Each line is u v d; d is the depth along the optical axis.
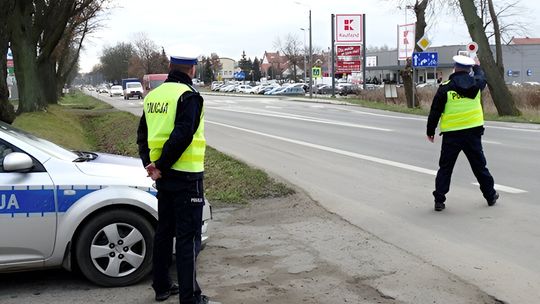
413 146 14.06
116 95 88.12
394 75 95.06
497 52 26.23
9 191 4.63
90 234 4.84
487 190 7.46
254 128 20.89
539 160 11.29
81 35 58.44
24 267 4.75
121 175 5.03
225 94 80.38
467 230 6.43
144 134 4.41
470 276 4.96
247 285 4.95
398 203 7.89
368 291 4.71
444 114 7.20
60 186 4.75
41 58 29.66
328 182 9.59
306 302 4.53
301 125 21.67
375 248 5.86
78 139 20.19
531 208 7.35
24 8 24.69
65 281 5.13
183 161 4.16
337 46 54.44
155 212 4.94
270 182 9.12
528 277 4.91
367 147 14.15
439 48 81.25
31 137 5.39
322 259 5.57
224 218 7.41
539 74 82.31
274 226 6.90
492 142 14.46
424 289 4.70
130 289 4.92
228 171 10.45
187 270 4.22
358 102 40.97
